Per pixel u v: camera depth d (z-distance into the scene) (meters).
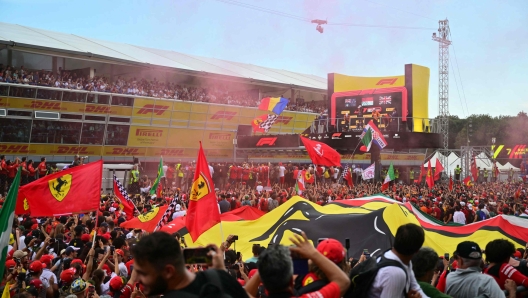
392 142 38.59
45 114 37.50
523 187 45.19
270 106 45.66
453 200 21.94
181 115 45.81
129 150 43.16
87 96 39.62
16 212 11.82
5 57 41.00
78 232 11.43
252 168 38.31
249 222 14.32
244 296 3.30
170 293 3.02
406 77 43.50
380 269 4.12
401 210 12.34
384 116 44.12
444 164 55.94
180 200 20.28
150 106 43.59
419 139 38.66
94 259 8.54
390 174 27.50
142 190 29.38
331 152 22.77
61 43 41.31
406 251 4.23
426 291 4.69
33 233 12.13
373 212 12.36
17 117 36.19
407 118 43.47
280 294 3.45
